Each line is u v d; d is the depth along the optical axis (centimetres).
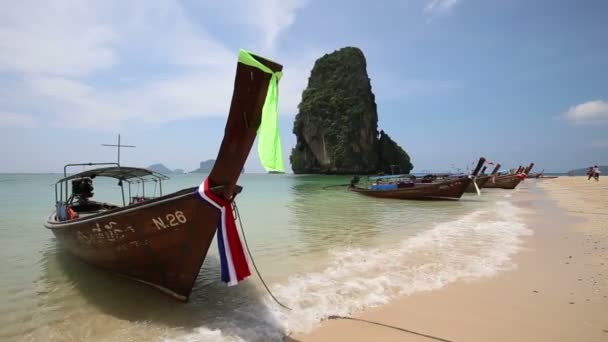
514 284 569
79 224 563
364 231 1045
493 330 415
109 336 412
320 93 10038
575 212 1456
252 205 1783
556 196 2328
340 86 9925
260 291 547
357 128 9331
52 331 427
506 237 939
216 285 583
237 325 434
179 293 509
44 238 955
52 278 618
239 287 568
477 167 1956
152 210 476
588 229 1039
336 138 9244
